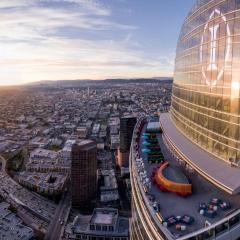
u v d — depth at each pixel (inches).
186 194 4222.4
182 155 4945.9
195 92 5191.9
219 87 4325.8
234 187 3496.6
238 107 3944.4
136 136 7465.6
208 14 4650.6
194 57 5255.9
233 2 3986.2
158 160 5600.4
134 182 5260.8
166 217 3688.5
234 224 3304.6
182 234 3344.0
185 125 5821.9
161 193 4357.8
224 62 4192.9
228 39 4099.4
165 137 6545.3
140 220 4557.1
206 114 4724.4
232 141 4074.8
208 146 4677.7
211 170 4069.9
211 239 3189.0
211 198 4116.6
